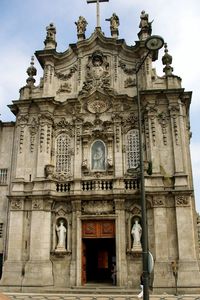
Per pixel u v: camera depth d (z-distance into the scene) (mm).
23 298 22312
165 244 25578
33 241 27000
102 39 32500
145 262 13828
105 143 29750
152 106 29188
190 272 24406
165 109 29297
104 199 27750
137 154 29031
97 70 31688
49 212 27891
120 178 27875
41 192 28016
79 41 32531
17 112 31766
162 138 28516
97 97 30859
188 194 26312
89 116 30578
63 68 32750
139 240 26594
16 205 28281
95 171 28812
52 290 24797
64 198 28281
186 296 22766
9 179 30609
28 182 28953
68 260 27016
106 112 30391
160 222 26125
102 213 27578
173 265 24516
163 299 21609
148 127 28734
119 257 26172
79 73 31969
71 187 28391
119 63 31875
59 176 29188
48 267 26516
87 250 32281
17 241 27328
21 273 26375
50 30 33469
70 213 28219
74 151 29641
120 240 26562
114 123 29844
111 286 25781
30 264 26312
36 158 29547
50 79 31828
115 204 27422
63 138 30562
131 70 31391
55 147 30328
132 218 27312
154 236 25969
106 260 32625
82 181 28406
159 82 30203
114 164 28719
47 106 30391
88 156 29453
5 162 31203
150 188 26891
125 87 31078
